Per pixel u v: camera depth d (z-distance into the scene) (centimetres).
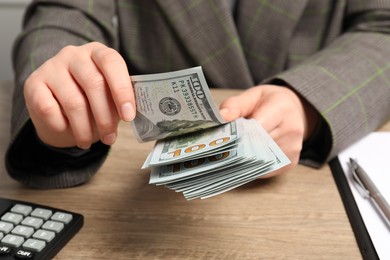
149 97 43
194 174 40
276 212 51
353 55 73
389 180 56
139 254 44
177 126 46
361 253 45
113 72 44
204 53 87
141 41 93
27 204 48
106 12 85
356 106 65
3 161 59
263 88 62
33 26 73
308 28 92
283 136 56
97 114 46
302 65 70
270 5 87
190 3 85
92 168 55
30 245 42
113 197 53
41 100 47
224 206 51
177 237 46
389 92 70
